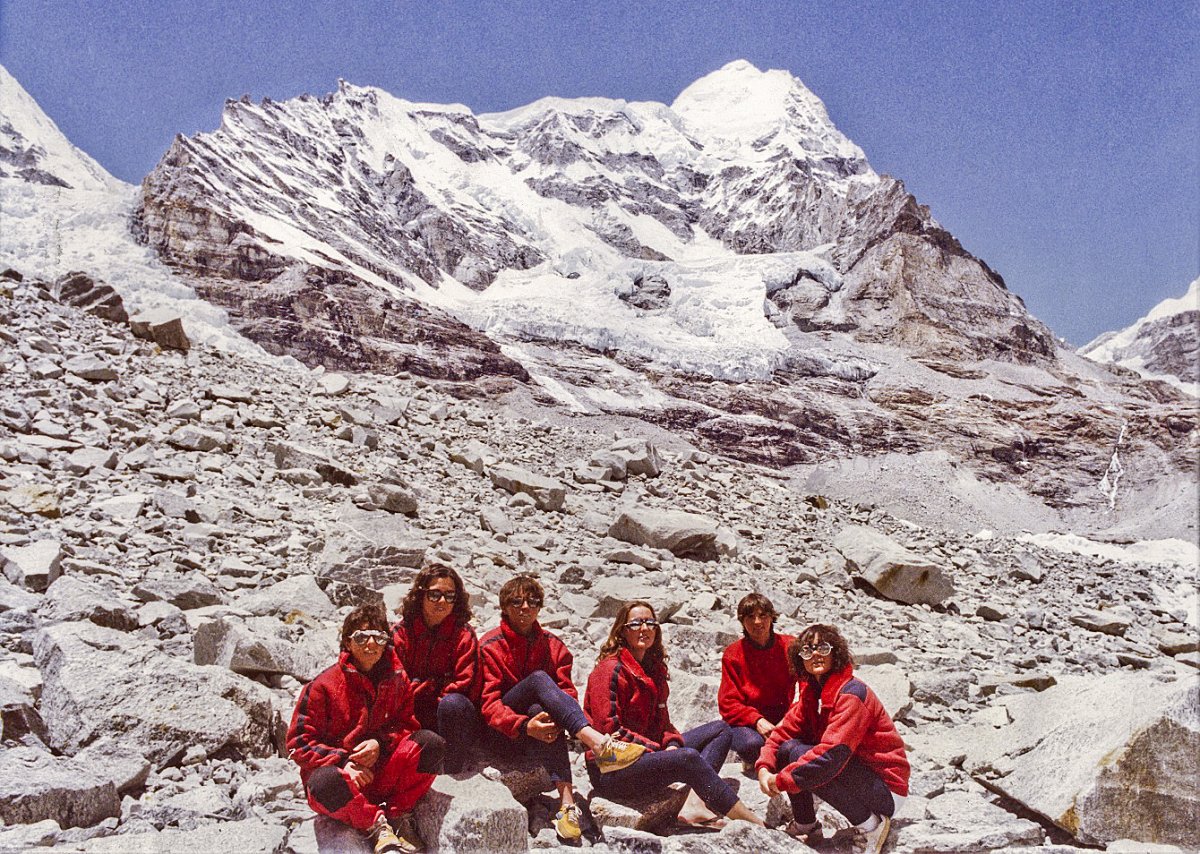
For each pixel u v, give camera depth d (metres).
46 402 13.05
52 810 4.46
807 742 5.32
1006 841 5.39
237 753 5.46
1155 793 5.55
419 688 5.11
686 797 5.41
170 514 9.98
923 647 10.95
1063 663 11.11
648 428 52.66
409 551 9.27
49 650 5.84
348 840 4.51
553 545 12.34
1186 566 22.34
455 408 20.30
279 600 8.02
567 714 5.14
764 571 13.30
